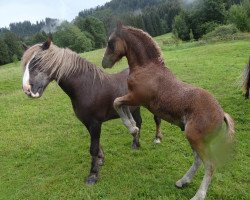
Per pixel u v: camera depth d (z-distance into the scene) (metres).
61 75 5.48
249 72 9.38
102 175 6.20
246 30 37.09
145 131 8.30
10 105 12.04
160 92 4.95
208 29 47.75
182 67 16.20
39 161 7.20
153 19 68.69
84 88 5.58
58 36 54.19
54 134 8.74
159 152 7.04
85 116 5.67
